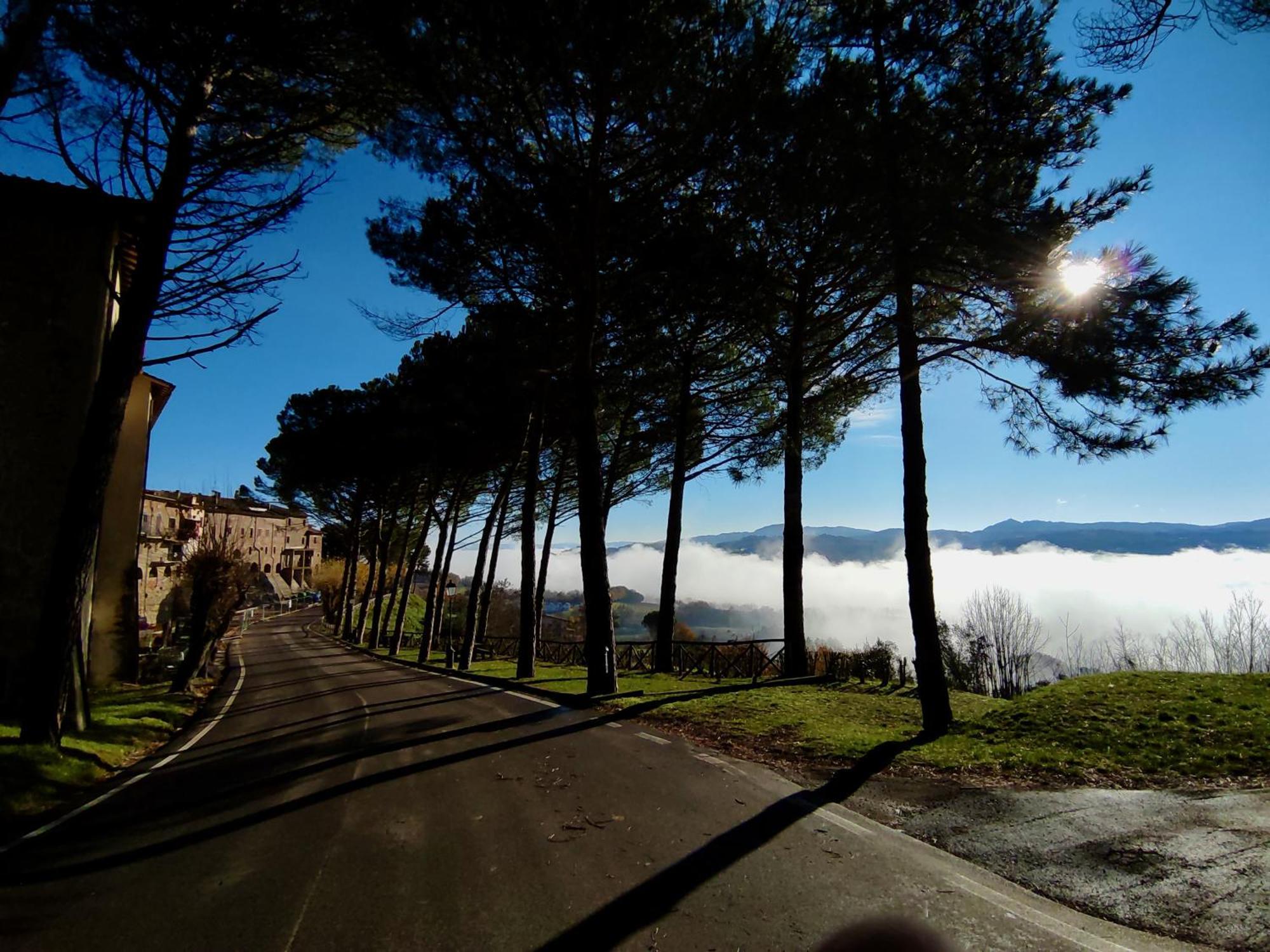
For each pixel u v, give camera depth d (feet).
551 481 85.81
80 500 26.40
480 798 19.76
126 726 33.45
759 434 55.11
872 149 30.45
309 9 27.04
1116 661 56.59
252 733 33.63
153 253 27.71
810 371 48.24
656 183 38.83
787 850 15.19
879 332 45.65
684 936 11.30
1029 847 15.06
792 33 34.01
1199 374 26.94
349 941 11.44
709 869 14.15
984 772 21.03
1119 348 27.32
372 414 97.45
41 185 35.73
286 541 262.06
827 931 11.42
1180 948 10.76
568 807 18.80
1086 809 16.96
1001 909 12.20
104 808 20.45
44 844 17.10
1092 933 11.32
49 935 11.93
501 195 39.01
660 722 32.76
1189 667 55.72
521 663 52.19
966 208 28.17
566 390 58.44
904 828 16.88
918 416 30.83
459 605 179.83
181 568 56.13
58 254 36.32
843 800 19.31
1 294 35.19
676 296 42.60
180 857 15.74
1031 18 27.86
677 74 33.40
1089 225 29.04
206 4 23.91
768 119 33.19
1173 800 17.02
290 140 31.04
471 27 30.32
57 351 35.76
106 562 55.31
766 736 28.25
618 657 69.97
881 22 29.14
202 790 22.21
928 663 28.22
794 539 48.62
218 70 27.32
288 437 105.09
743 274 40.75
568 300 49.39
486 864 14.67
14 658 33.27
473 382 67.62
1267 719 21.72
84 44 23.71
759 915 12.05
